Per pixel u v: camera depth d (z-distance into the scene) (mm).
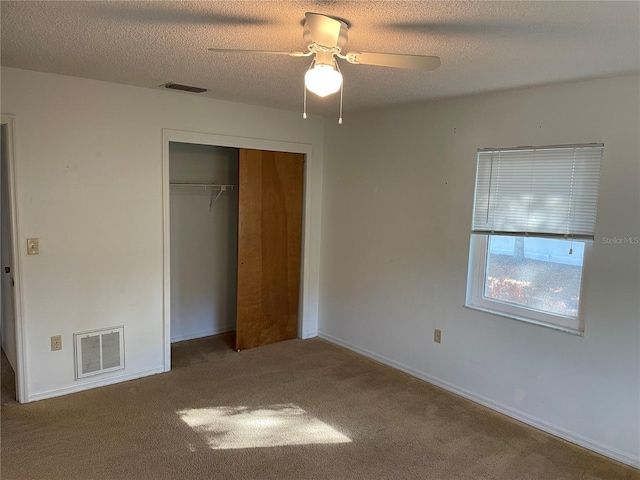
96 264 3373
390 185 3955
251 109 4039
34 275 3117
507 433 2982
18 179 2984
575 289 2912
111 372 3533
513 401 3195
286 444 2766
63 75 3068
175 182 4441
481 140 3287
